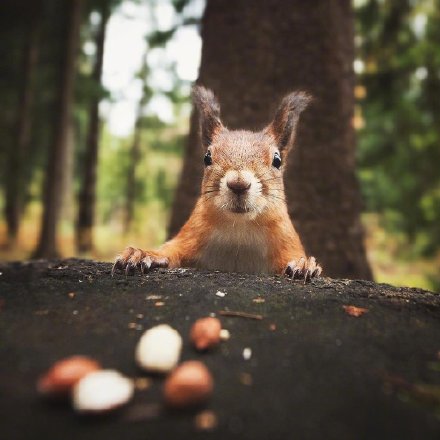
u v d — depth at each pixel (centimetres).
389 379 9
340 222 29
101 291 14
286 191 29
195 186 30
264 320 12
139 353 9
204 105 22
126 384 8
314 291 15
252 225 19
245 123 30
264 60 29
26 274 17
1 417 8
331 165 29
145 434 7
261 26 30
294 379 9
